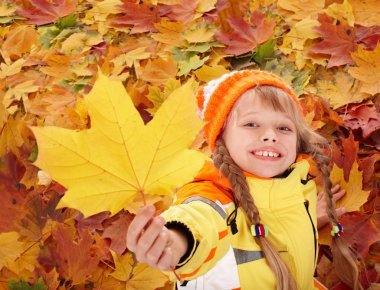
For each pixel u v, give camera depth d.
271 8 1.83
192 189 0.92
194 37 1.69
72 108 1.48
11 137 1.28
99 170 0.69
